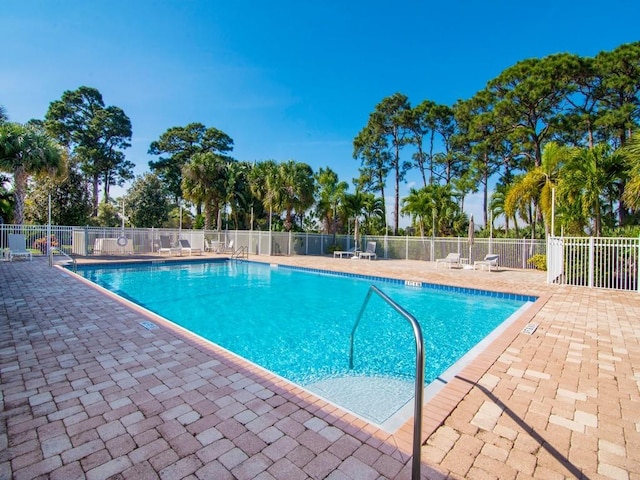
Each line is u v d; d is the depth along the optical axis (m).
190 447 2.28
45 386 3.14
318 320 7.27
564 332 5.13
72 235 17.80
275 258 19.14
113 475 2.01
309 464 2.12
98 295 7.27
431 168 32.56
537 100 20.19
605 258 9.68
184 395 2.99
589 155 10.59
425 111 30.94
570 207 12.03
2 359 3.78
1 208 19.09
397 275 12.38
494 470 2.09
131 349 4.11
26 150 15.23
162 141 38.06
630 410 2.85
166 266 15.87
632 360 3.99
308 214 30.88
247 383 3.23
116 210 29.31
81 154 33.97
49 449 2.24
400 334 6.37
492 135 23.88
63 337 4.54
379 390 4.09
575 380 3.43
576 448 2.32
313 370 4.70
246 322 7.09
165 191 34.91
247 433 2.44
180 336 4.61
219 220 27.30
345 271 13.38
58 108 34.31
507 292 9.10
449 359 5.14
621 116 18.27
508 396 3.08
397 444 2.34
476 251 17.58
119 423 2.54
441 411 2.80
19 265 12.57
